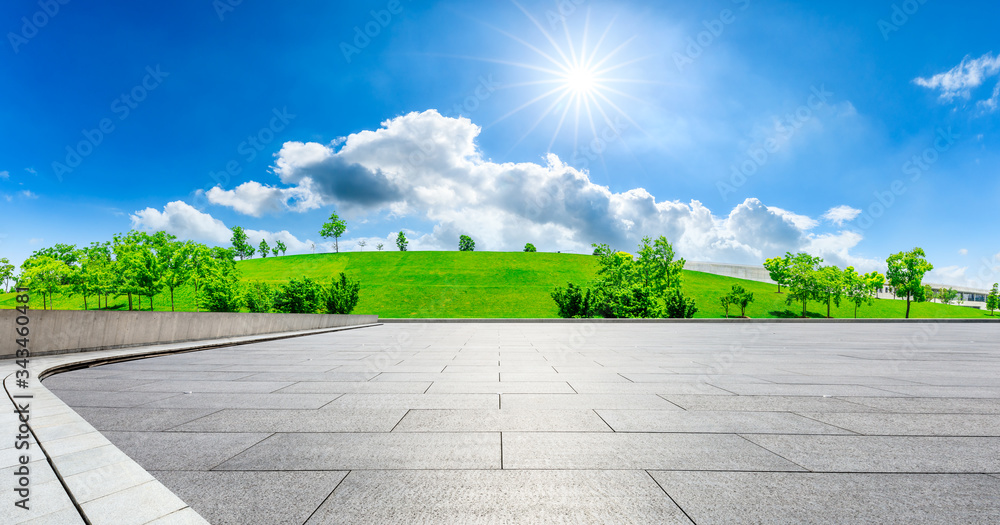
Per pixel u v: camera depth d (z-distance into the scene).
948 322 41.75
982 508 2.97
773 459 3.90
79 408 5.83
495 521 2.80
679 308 45.81
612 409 5.81
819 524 2.74
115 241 51.56
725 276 91.75
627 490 3.27
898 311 67.00
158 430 4.79
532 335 23.53
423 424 5.07
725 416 5.43
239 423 5.10
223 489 3.25
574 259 97.88
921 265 56.91
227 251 48.72
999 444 4.31
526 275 82.50
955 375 8.85
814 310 65.31
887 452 4.08
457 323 40.00
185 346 14.05
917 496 3.16
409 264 90.19
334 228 107.75
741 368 9.93
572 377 8.57
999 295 82.06
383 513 2.90
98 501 2.88
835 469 3.67
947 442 4.38
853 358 12.13
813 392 6.98
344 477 3.50
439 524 2.76
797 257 61.50
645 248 55.22
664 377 8.58
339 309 44.41
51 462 3.60
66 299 63.47
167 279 47.50
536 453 4.07
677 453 4.07
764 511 2.93
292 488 3.29
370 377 8.59
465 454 4.04
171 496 3.02
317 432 4.74
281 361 11.36
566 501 3.09
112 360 10.98
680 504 3.04
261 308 43.19
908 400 6.36
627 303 44.72
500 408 5.87
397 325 36.91
